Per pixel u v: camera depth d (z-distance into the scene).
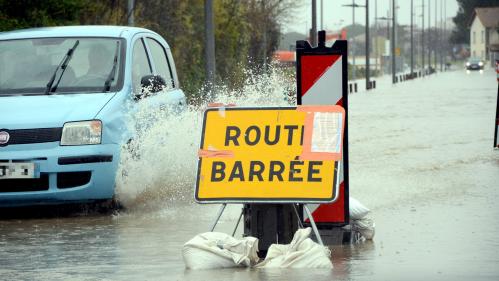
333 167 19.56
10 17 53.31
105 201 27.78
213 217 26.05
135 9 75.12
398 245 21.03
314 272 18.05
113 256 20.47
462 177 33.03
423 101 94.56
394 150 42.81
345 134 20.95
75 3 56.28
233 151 19.92
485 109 75.44
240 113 20.19
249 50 126.12
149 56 31.36
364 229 21.72
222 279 17.53
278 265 18.70
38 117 26.89
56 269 19.09
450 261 19.00
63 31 30.72
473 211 25.72
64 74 28.98
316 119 19.92
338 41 20.97
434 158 39.16
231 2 107.81
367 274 17.78
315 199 19.42
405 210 26.08
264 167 19.77
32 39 30.36
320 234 21.19
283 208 19.89
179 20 86.19
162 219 25.95
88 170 26.73
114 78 28.89
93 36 30.25
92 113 27.14
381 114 71.44
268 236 19.84
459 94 112.62
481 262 18.86
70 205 28.66
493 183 31.45
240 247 18.91
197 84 88.69
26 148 26.58
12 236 23.61
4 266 19.52
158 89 29.77
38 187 26.69
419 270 18.11
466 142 46.16
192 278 17.72
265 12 128.12
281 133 19.92
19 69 29.33
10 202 26.66
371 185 31.11
